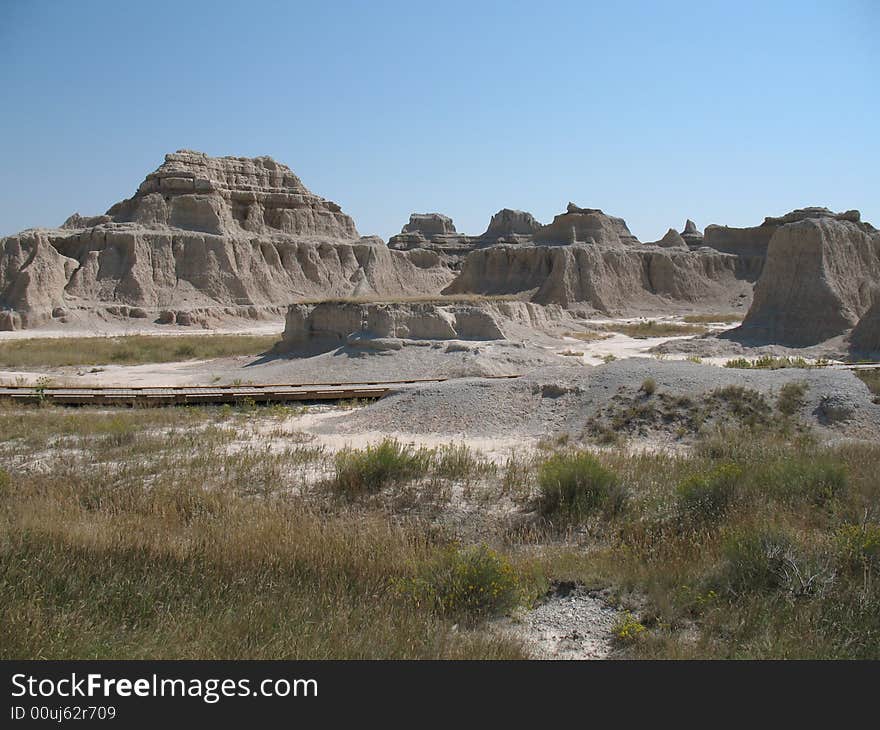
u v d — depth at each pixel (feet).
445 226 375.45
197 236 239.50
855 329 114.42
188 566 28.14
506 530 34.40
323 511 36.94
